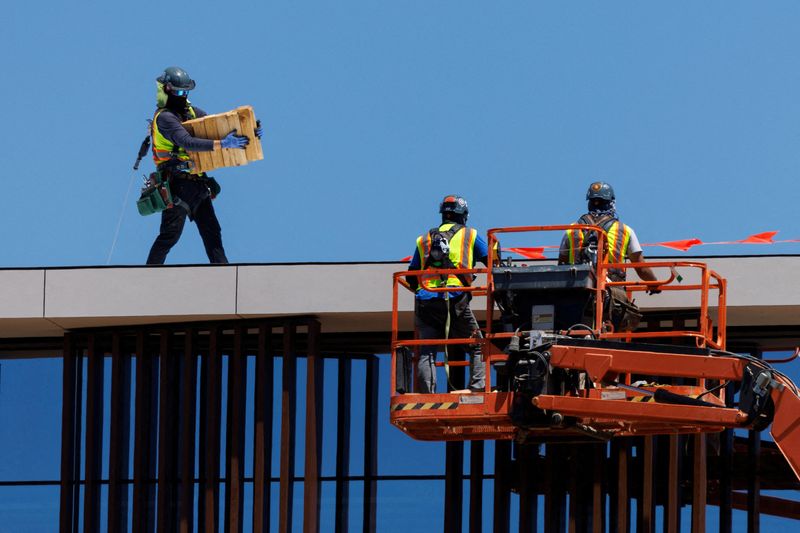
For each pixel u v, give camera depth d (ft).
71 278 217.97
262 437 219.41
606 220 184.55
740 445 235.61
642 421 177.17
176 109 224.33
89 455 225.97
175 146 221.46
